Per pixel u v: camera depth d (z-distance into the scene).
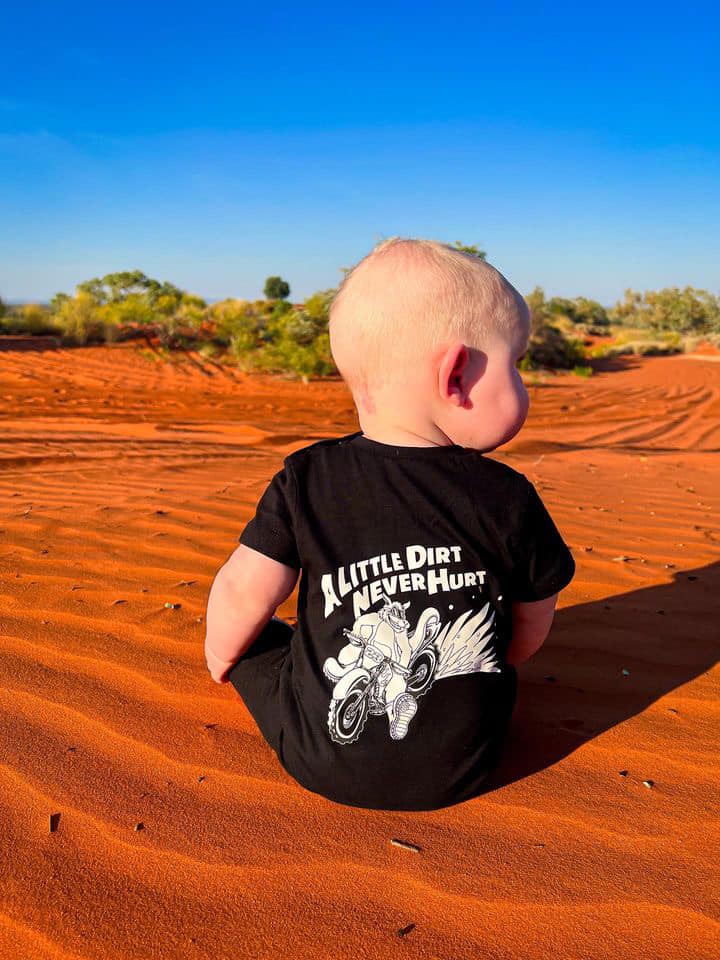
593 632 1.02
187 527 1.51
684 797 0.66
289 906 0.52
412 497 0.58
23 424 4.53
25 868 0.55
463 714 0.60
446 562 0.58
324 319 9.30
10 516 1.61
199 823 0.61
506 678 0.62
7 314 11.27
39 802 0.63
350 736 0.60
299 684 0.62
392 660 0.59
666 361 12.41
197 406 5.96
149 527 1.51
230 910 0.52
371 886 0.54
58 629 0.99
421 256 0.56
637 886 0.55
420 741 0.59
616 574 1.27
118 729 0.75
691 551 1.41
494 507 0.58
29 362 8.37
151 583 1.18
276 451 3.47
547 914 0.52
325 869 0.56
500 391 0.57
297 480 0.60
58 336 10.46
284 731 0.64
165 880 0.55
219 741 0.74
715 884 0.55
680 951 0.49
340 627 0.59
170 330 9.97
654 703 0.83
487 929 0.51
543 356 10.78
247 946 0.49
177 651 0.93
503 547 0.59
